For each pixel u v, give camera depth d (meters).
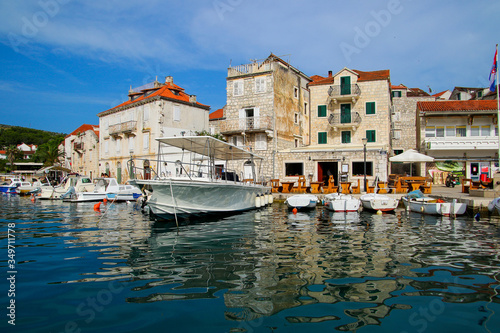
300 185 25.08
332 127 32.59
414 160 24.12
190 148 16.84
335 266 7.37
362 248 9.15
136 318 4.82
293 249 9.06
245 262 7.74
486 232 11.55
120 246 9.53
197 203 14.66
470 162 29.05
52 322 4.69
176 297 5.61
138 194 25.81
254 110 31.38
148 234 11.46
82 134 50.47
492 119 28.98
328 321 4.73
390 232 11.65
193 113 37.50
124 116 39.44
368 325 4.61
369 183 26.91
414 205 17.47
